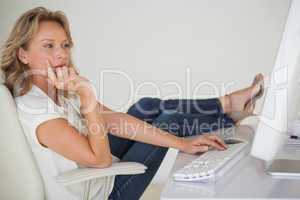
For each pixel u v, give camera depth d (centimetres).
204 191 82
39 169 129
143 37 248
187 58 245
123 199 160
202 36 242
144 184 166
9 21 260
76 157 128
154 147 168
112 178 155
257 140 93
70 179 118
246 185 86
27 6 258
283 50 85
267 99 89
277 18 231
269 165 97
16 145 122
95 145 129
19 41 142
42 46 145
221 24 239
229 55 240
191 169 94
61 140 127
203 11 240
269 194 79
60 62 150
